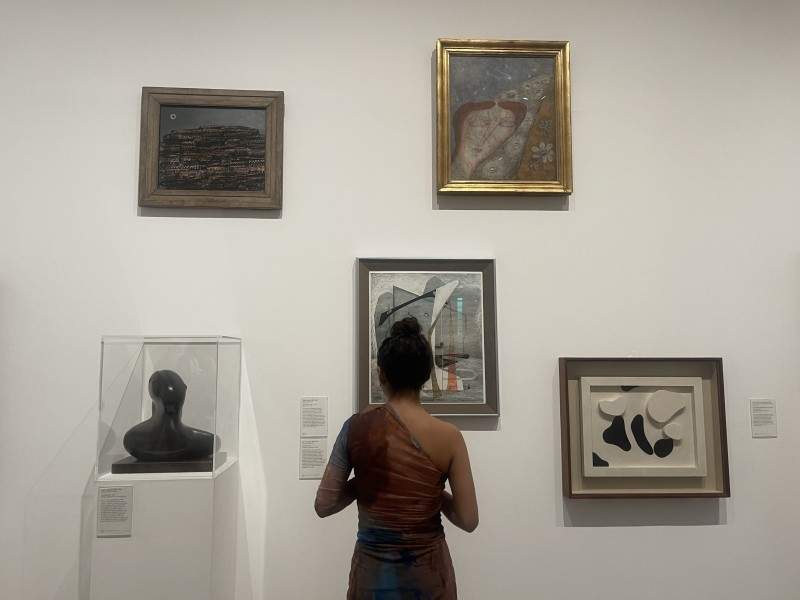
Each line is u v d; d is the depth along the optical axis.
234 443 2.61
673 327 2.88
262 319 2.75
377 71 2.91
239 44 2.88
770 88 3.01
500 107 2.89
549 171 2.87
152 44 2.85
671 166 2.96
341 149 2.86
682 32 3.01
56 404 2.65
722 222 2.95
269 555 2.64
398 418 2.00
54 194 2.74
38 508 2.61
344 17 2.92
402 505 1.94
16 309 2.68
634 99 2.98
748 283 2.93
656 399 2.80
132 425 2.29
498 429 2.76
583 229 2.90
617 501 2.77
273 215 2.80
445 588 1.95
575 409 2.79
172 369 2.30
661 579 2.75
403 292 2.78
